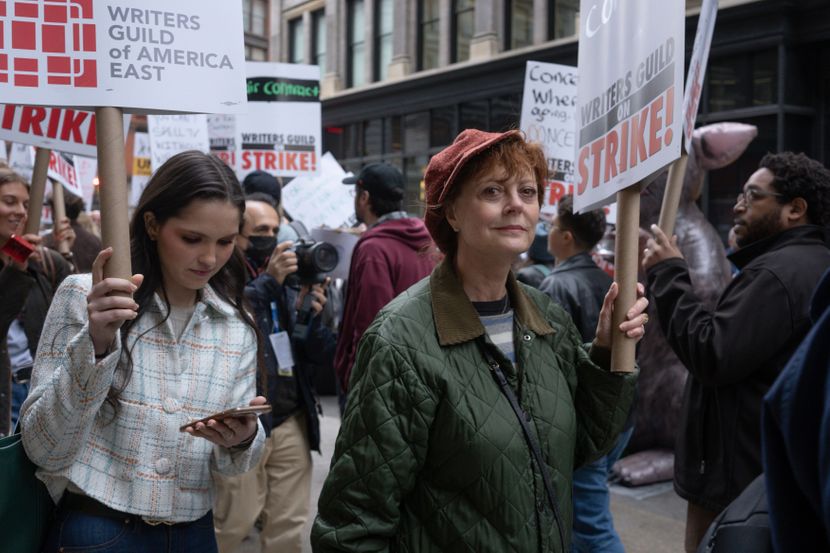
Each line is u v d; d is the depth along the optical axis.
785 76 10.55
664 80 1.57
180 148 6.05
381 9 19.22
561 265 3.53
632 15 1.74
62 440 1.60
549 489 1.63
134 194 8.17
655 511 4.65
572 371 1.81
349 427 1.60
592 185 1.97
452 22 17.06
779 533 1.06
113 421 1.74
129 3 1.65
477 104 16.22
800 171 2.55
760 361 2.37
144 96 1.66
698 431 2.58
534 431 1.64
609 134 1.86
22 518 1.70
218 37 1.74
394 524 1.57
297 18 22.52
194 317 1.85
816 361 1.01
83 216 6.02
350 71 20.30
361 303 3.47
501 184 1.65
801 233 2.54
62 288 1.73
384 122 18.89
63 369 1.54
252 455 1.87
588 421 1.82
